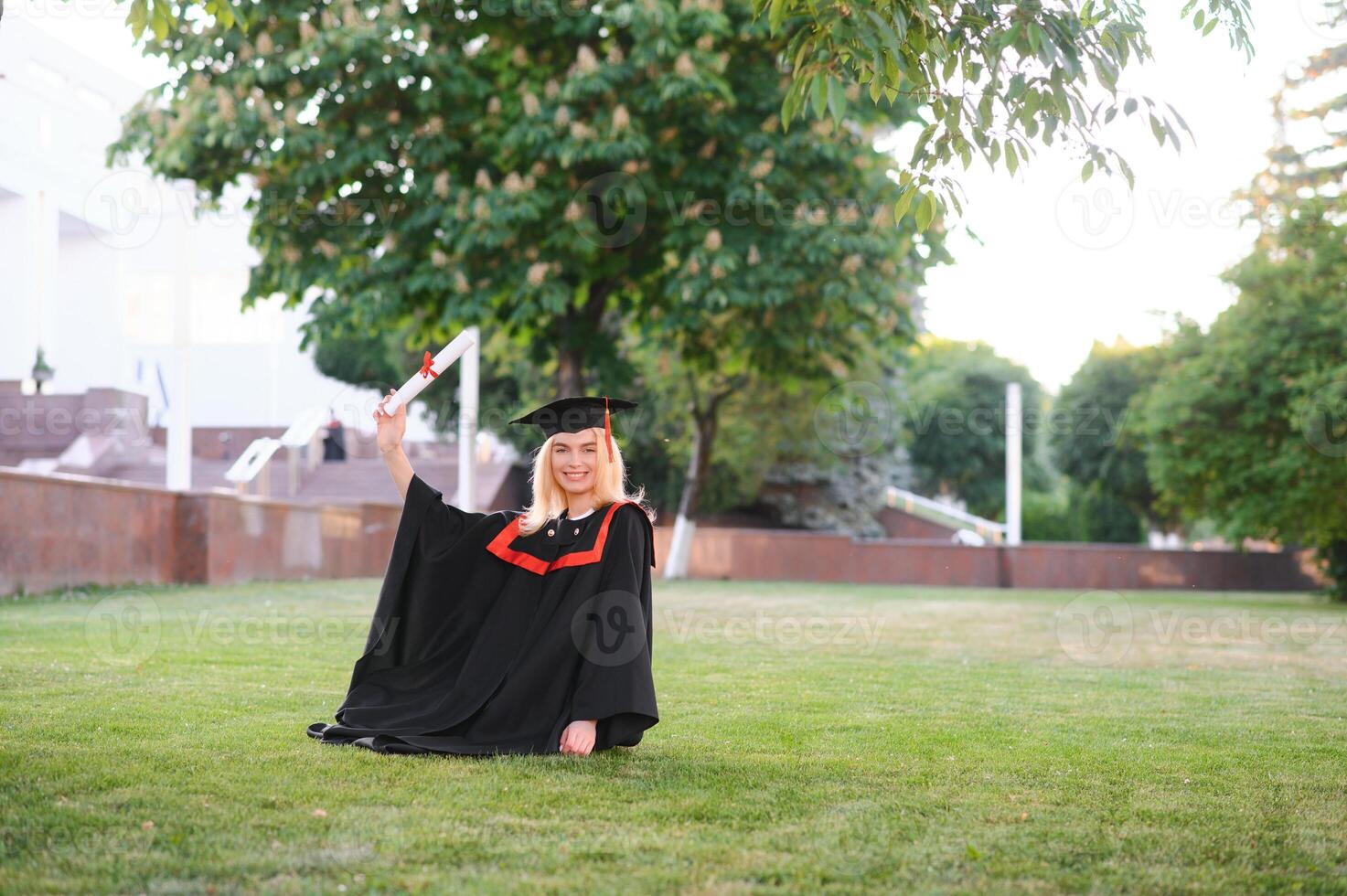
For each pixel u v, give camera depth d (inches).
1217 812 141.9
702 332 641.6
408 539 176.1
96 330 1155.3
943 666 312.3
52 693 210.1
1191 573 1057.5
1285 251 770.2
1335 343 722.8
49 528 462.9
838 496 1206.3
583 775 151.6
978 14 173.3
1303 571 1066.1
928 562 1029.8
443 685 175.8
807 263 546.3
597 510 177.5
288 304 562.9
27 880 102.5
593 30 531.8
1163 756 179.8
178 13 484.4
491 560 177.5
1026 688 267.9
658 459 1123.3
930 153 180.1
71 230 1098.7
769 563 1008.9
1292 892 110.0
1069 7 170.6
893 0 167.0
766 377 653.3
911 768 164.9
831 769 162.4
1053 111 171.2
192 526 568.4
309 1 520.4
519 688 169.2
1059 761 173.5
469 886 104.1
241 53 518.0
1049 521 1477.6
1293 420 716.7
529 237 541.3
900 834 126.6
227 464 1037.2
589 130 503.5
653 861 113.4
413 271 550.0
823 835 125.2
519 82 557.0
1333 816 141.7
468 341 179.6
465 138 552.7
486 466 1138.0
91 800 131.2
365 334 575.2
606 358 618.2
